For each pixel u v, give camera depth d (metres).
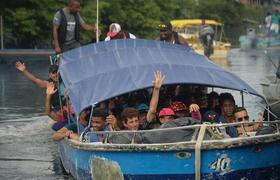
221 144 14.98
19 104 36.28
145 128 17.80
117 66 19.23
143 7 101.75
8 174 21.00
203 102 19.80
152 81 17.80
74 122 20.06
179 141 15.80
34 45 83.44
